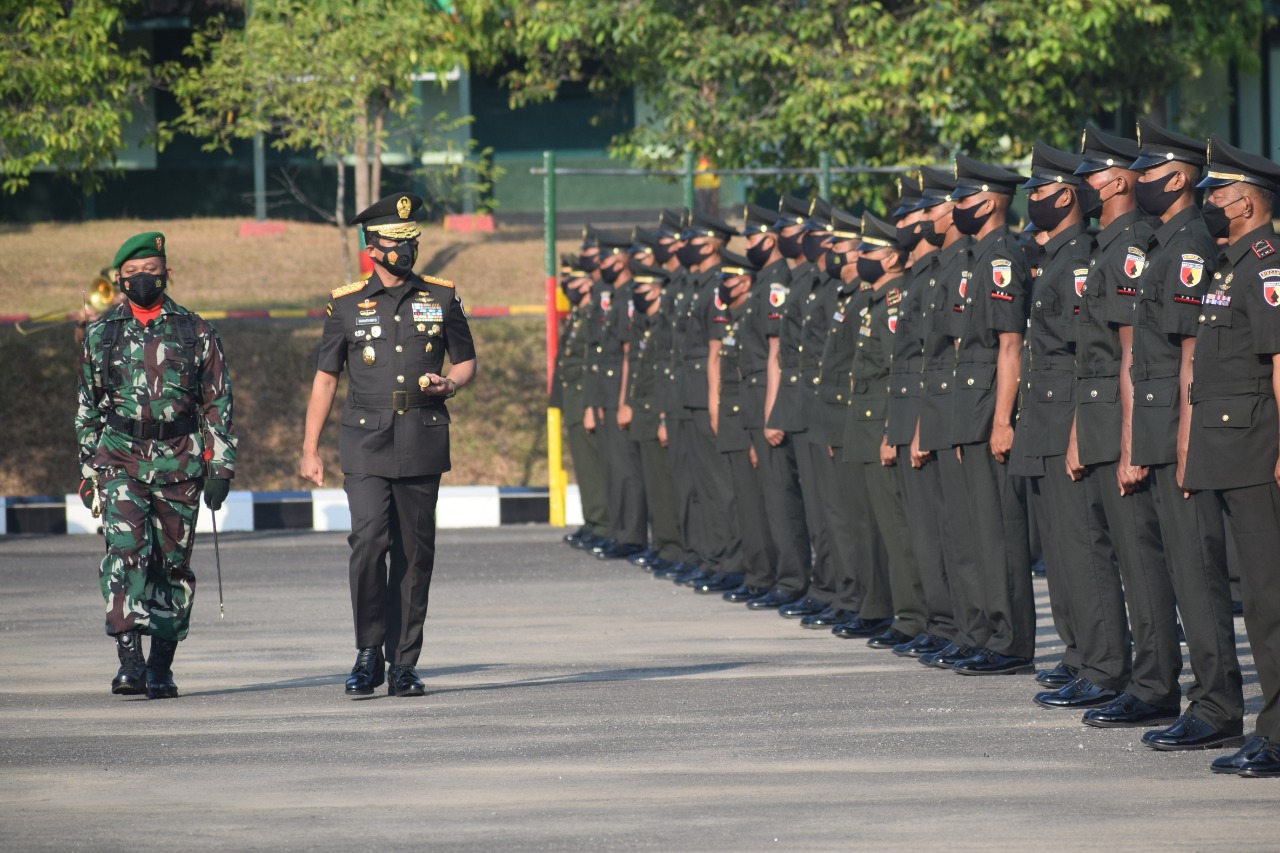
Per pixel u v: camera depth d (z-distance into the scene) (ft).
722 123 122.01
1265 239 38.58
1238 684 41.57
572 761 41.09
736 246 124.36
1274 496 38.78
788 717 46.16
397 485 50.52
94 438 51.62
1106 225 44.88
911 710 46.98
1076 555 47.09
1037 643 60.39
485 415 125.08
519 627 65.26
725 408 71.36
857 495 61.36
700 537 78.38
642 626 65.36
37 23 119.96
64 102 122.93
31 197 177.27
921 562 56.44
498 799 37.32
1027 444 48.19
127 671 50.47
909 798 36.83
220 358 51.78
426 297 50.85
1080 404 45.06
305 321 133.59
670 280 80.28
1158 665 44.37
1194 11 132.46
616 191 182.29
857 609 63.41
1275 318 37.99
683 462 78.74
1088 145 44.83
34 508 102.47
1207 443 39.19
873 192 123.34
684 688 51.03
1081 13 115.85
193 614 69.62
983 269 51.72
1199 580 41.32
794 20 119.34
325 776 39.88
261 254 157.28
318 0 130.21
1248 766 38.58
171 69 137.59
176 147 178.40
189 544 51.57
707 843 33.45
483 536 99.35
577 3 124.88
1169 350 41.57
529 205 181.68
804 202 67.56
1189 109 161.99
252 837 34.50
